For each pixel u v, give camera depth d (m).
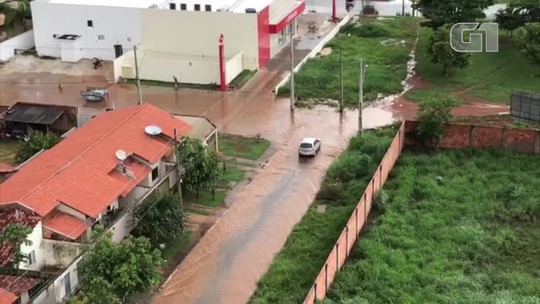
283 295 43.56
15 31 94.94
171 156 53.34
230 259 47.94
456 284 42.66
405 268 44.41
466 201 52.31
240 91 75.88
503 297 41.00
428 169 57.41
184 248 49.19
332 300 41.72
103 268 41.19
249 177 58.44
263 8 81.75
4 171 53.06
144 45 81.25
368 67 80.44
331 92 74.50
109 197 46.97
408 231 48.62
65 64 84.25
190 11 79.19
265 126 67.75
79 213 45.19
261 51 81.25
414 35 90.88
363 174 57.12
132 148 51.34
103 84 78.75
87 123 59.16
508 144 59.72
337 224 50.69
